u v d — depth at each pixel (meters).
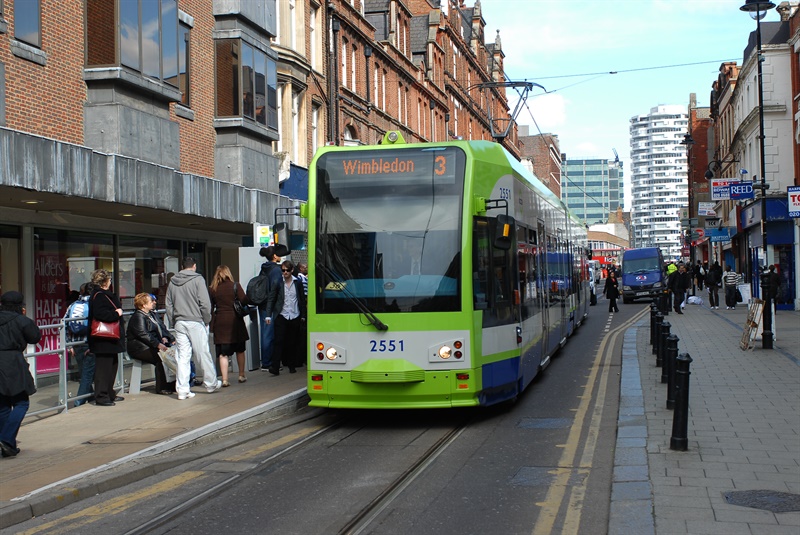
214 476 8.21
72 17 15.38
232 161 21.23
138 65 16.41
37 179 12.26
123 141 15.86
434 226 10.46
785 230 31.55
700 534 5.75
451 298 10.28
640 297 45.41
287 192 25.89
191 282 12.55
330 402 10.46
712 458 8.01
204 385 12.82
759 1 23.12
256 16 22.30
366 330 10.35
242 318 13.76
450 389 10.20
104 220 17.89
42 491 7.34
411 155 10.71
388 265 10.45
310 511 6.83
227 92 21.22
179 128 18.91
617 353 18.58
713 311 32.44
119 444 9.24
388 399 10.30
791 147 33.56
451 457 8.84
